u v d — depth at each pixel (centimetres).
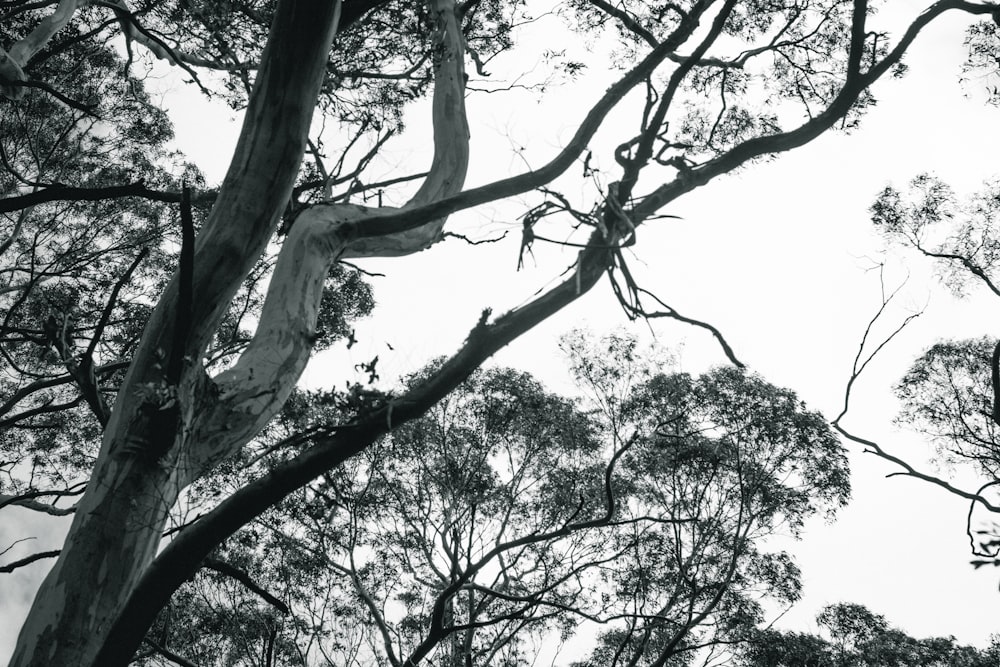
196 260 571
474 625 559
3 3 1181
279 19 622
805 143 697
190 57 1219
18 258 1448
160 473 516
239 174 604
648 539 1354
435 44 948
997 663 1589
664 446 1449
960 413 1377
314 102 632
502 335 472
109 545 493
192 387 550
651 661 1321
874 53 807
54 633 470
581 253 485
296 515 1101
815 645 1424
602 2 1127
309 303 638
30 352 1409
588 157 502
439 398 469
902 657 1630
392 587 1267
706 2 730
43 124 1437
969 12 793
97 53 1452
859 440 639
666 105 556
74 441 1432
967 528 591
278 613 1078
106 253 1481
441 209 661
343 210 693
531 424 1441
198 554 436
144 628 437
